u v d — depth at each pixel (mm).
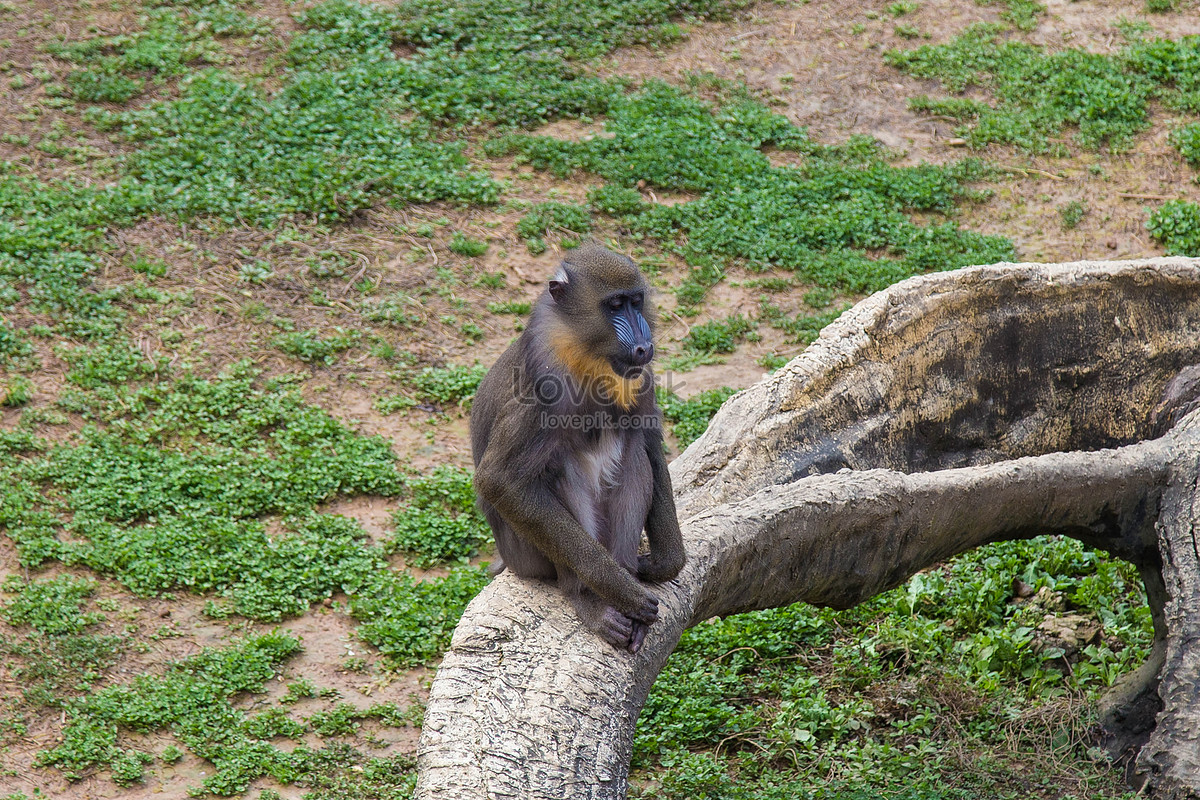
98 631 11531
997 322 10211
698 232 17859
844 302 16625
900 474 8531
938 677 10500
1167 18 22781
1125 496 9102
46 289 16188
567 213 18141
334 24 22406
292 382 15102
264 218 17891
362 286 16828
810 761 9781
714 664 11000
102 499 13008
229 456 13797
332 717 10680
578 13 22859
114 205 17812
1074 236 17812
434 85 20875
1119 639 10602
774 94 21172
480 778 5855
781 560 8062
